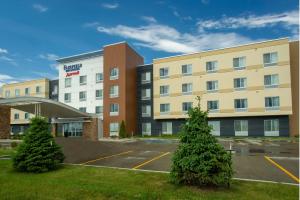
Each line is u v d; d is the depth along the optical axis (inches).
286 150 876.6
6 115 1150.3
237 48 1641.2
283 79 1513.3
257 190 352.2
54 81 2439.7
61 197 331.9
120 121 1841.8
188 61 1775.3
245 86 1600.6
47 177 448.5
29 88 2506.2
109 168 522.3
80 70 2118.6
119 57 1899.6
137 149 933.8
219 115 1648.6
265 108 1541.6
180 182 377.4
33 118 550.3
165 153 802.2
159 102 1839.3
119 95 1866.4
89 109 2038.6
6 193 346.3
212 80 1692.9
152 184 387.2
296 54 1562.5
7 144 971.3
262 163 590.2
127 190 355.6
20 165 494.0
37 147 510.3
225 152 362.0
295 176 454.9
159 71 1863.9
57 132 1919.3
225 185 363.6
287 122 1513.3
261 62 1573.6
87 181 410.6
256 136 1573.6
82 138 1627.7
